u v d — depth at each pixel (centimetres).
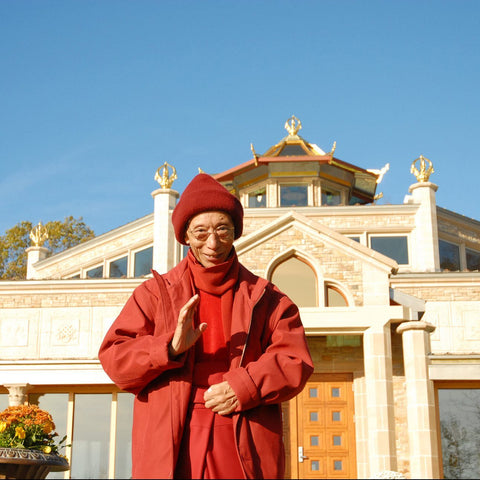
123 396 1992
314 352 1967
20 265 4931
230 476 278
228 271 323
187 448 283
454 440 1866
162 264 2884
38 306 2109
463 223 3053
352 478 1870
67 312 2098
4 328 2094
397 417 1873
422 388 1730
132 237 3122
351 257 1822
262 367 289
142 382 292
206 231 315
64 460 697
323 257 1822
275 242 1839
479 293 2180
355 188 3369
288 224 1845
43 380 1956
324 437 1912
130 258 3102
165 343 285
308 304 1808
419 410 1716
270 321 318
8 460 642
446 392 1906
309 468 1891
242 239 1831
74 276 3294
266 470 283
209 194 316
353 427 1916
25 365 1972
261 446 286
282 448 295
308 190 3189
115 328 310
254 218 2827
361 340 1942
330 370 1948
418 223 2845
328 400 1939
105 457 1952
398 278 2195
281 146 3238
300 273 1830
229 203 317
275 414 298
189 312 283
